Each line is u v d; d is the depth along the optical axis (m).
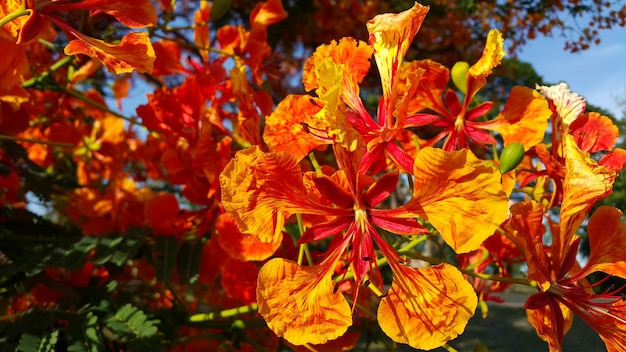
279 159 0.20
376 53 0.23
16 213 0.44
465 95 0.28
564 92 0.27
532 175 0.32
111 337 0.36
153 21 0.27
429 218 0.20
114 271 0.42
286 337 0.20
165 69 0.43
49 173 0.56
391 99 0.22
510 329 1.30
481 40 0.98
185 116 0.37
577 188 0.22
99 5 0.26
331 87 0.19
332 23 1.05
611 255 0.24
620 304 0.23
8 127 0.46
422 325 0.20
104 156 0.54
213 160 0.33
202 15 0.44
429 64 0.29
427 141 0.30
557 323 0.23
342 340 0.36
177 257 0.37
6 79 0.26
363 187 0.22
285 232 0.30
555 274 0.23
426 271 0.20
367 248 0.22
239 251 0.29
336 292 0.21
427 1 0.86
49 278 0.37
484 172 0.18
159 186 0.70
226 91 0.38
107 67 0.23
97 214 0.45
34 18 0.24
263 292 0.20
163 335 0.31
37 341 0.29
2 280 0.34
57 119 0.55
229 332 0.36
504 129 0.28
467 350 1.12
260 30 0.44
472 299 0.19
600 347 0.98
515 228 0.21
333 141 0.21
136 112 0.37
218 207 0.36
